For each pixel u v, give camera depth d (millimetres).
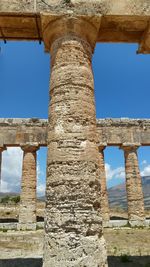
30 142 24062
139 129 25312
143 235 17688
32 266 9727
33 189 23188
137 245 13969
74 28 8047
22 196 22797
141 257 11062
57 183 6871
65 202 6660
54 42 8266
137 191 23750
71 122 7266
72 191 6734
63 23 8023
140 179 24438
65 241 6293
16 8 8086
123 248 13156
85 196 6750
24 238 16688
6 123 24516
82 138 7184
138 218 23000
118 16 8250
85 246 6281
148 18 8344
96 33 8461
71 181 6805
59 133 7227
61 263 6125
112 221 23234
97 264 6230
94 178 7062
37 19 8367
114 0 8383
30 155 23984
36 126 24562
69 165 6930
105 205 23250
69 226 6430
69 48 7883
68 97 7461
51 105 7738
